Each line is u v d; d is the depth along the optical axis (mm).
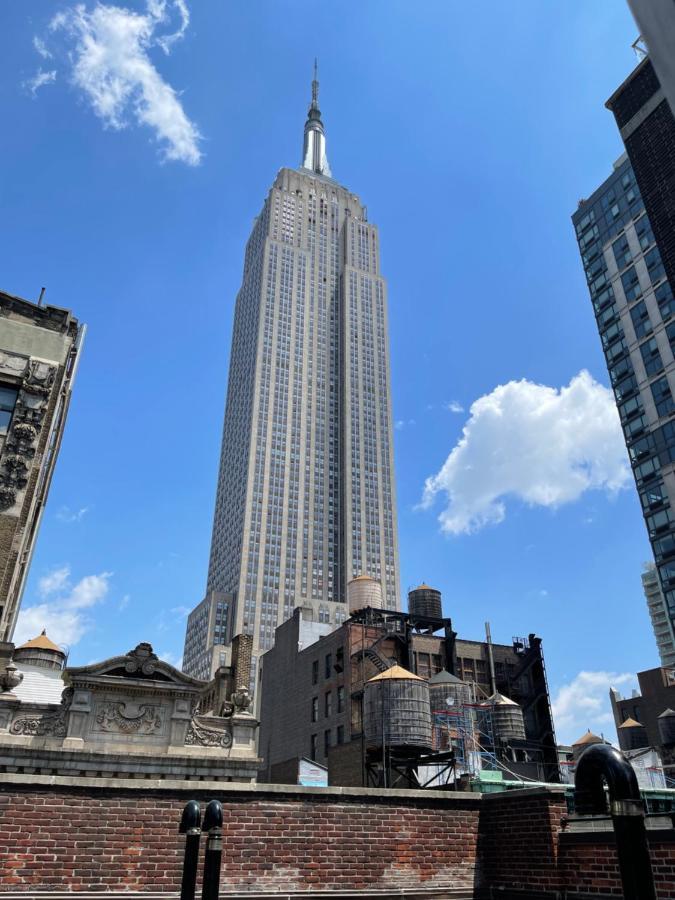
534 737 62469
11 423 29625
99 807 11312
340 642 64250
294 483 190625
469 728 51125
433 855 13250
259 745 79188
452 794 13977
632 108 57344
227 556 184875
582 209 92500
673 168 50906
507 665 66062
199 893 11297
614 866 10977
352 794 13094
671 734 61812
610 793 3801
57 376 31922
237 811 12102
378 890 12461
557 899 11820
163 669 26391
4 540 27500
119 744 24641
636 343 78062
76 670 25125
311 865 12211
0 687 24594
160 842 11398
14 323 31812
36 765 23141
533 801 12906
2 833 10641
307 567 180750
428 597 71625
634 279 80500
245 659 31531
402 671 42562
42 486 33469
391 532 195625
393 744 39469
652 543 70500
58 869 10695
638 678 93750
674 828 10141
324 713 64500
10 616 28438
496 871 13453
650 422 73812
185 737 25625
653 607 192250
